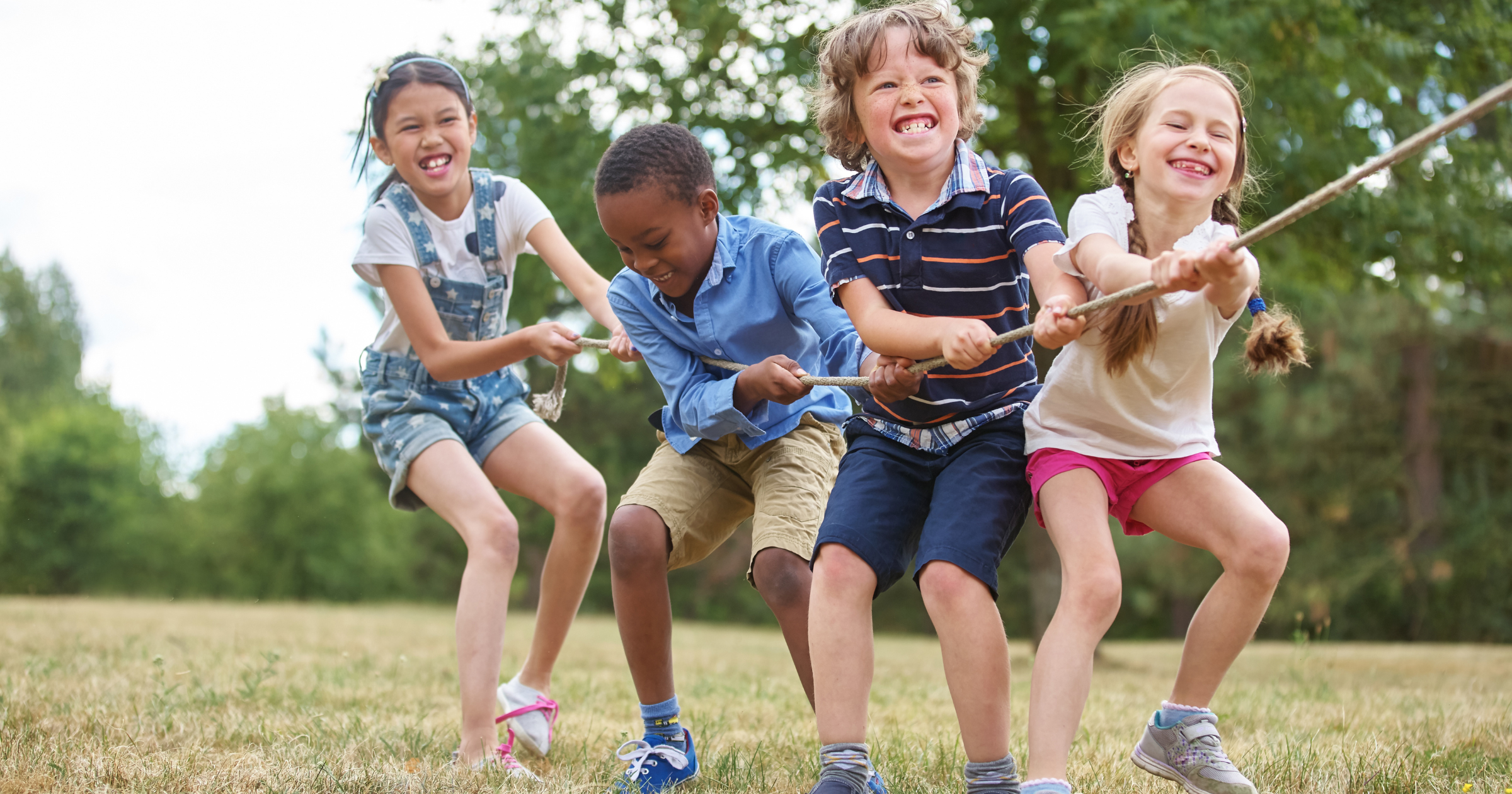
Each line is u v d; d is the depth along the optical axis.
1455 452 17.19
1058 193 8.03
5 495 24.97
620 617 2.83
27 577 25.17
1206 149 2.32
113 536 25.48
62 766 2.62
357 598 26.12
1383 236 7.88
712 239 2.77
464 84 3.34
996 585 2.33
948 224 2.50
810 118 7.83
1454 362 17.20
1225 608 2.44
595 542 3.26
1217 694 4.91
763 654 8.40
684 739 2.92
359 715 3.66
